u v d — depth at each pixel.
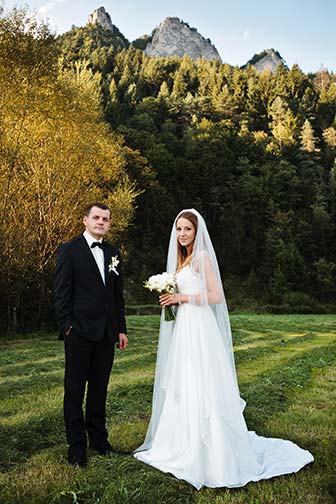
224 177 70.44
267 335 18.17
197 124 83.38
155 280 4.04
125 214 21.28
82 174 18.58
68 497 3.11
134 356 11.01
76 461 3.76
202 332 3.96
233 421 3.75
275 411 5.60
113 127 71.19
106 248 4.31
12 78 16.95
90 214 4.23
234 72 111.88
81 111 18.98
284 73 109.06
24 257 17.09
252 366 9.55
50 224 17.67
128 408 5.73
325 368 9.16
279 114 90.44
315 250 63.88
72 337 3.98
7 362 10.23
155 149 67.44
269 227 64.06
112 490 3.12
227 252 62.03
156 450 3.86
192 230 4.21
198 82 111.56
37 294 17.88
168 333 4.28
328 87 110.44
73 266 4.08
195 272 4.13
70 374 3.98
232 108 92.56
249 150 80.75
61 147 17.88
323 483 3.34
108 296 4.16
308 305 51.91
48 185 17.59
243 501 3.16
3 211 16.72
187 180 68.19
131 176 57.12
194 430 3.63
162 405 4.20
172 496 3.18
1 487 3.32
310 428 4.82
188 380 3.80
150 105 88.00
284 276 55.06
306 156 79.56
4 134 16.70
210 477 3.51
